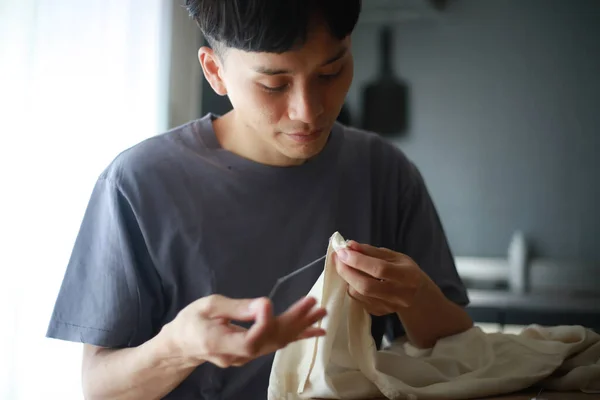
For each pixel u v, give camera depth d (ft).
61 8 5.51
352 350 2.50
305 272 2.93
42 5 5.38
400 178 3.30
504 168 8.29
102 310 2.77
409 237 3.29
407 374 2.54
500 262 8.08
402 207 3.29
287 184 2.98
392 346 3.04
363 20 8.64
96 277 2.81
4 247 5.08
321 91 2.37
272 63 2.22
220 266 2.86
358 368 2.54
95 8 5.72
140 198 2.84
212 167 2.94
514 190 8.25
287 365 2.45
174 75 6.70
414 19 8.50
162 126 6.50
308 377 2.42
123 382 2.50
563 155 8.13
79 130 5.59
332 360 2.53
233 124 3.04
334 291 2.51
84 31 5.65
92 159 5.65
